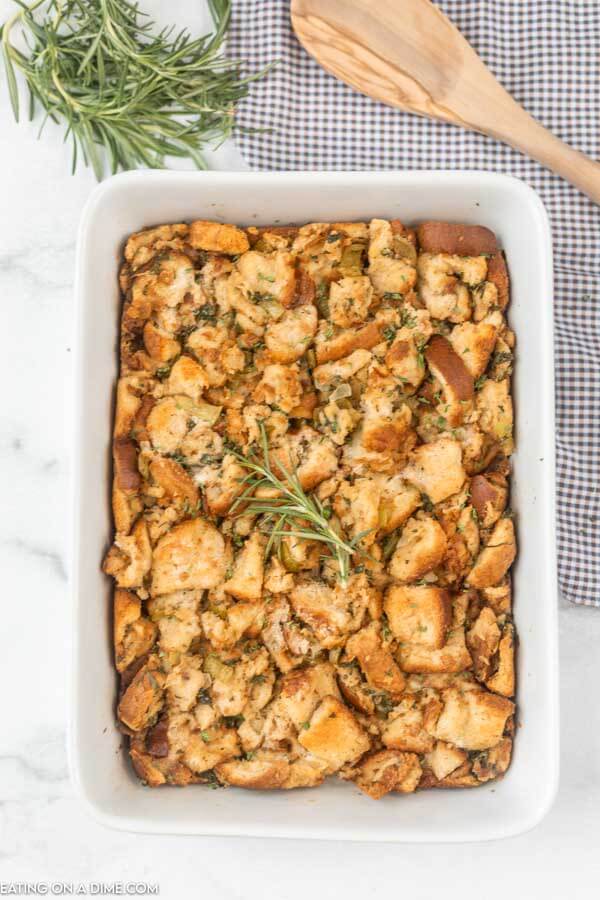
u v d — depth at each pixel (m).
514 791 0.78
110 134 0.86
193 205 0.80
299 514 0.76
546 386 0.77
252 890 0.87
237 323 0.80
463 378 0.79
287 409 0.78
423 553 0.77
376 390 0.78
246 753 0.77
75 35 0.84
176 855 0.88
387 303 0.80
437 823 0.76
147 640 0.78
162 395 0.79
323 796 0.78
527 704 0.78
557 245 0.89
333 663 0.78
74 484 0.75
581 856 0.88
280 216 0.81
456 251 0.81
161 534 0.78
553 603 0.76
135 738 0.78
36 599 0.89
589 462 0.88
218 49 0.87
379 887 0.87
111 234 0.79
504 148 0.88
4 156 0.89
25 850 0.88
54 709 0.89
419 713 0.78
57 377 0.90
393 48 0.85
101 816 0.75
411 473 0.79
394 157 0.88
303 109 0.87
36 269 0.89
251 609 0.77
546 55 0.88
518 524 0.80
